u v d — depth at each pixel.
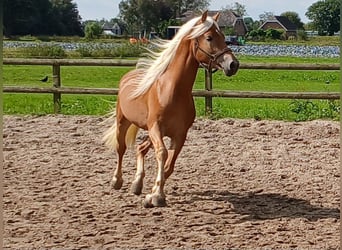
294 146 8.95
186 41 5.67
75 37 55.66
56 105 11.78
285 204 6.07
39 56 30.59
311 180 7.06
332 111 11.33
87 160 8.03
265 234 5.05
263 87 19.34
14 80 20.16
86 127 10.27
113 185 6.55
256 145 9.00
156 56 6.11
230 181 7.02
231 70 5.57
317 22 69.00
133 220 5.43
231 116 11.40
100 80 21.48
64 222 5.37
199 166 7.73
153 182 6.95
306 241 4.85
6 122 10.68
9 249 4.59
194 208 5.88
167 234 5.02
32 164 7.76
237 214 5.70
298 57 39.81
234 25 70.38
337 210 5.83
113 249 4.62
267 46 53.66
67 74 23.98
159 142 5.64
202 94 11.20
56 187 6.66
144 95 5.88
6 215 5.55
